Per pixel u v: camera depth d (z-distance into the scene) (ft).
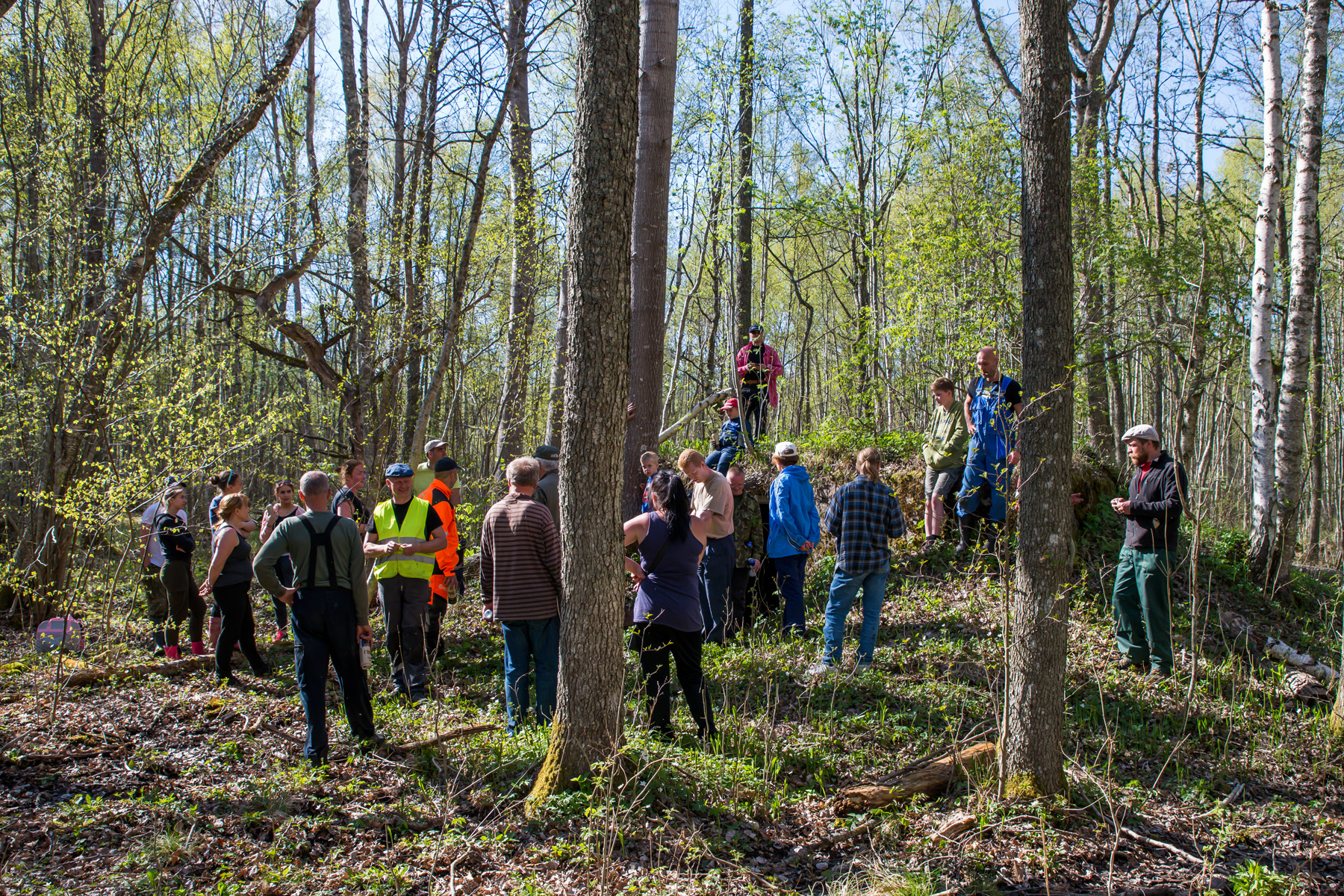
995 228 37.37
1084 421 43.50
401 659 20.86
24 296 29.78
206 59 49.83
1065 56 14.16
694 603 17.11
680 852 12.59
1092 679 21.09
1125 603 21.89
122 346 29.81
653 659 17.10
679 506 16.99
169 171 32.94
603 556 13.61
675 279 59.82
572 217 13.39
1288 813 15.31
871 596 22.18
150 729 17.74
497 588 17.97
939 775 15.74
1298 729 18.85
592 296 13.24
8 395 28.78
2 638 26.78
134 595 27.07
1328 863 13.58
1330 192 59.57
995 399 26.89
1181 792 15.97
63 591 26.78
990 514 27.86
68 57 34.68
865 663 22.22
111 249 31.86
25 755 15.75
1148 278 34.94
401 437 47.09
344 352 41.04
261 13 45.32
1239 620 26.00
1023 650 14.69
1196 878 12.58
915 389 46.50
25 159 31.89
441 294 37.63
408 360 35.27
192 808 13.66
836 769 16.72
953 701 19.69
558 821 13.10
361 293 35.04
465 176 37.70
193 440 25.80
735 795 14.61
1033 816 14.06
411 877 11.86
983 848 13.34
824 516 34.04
